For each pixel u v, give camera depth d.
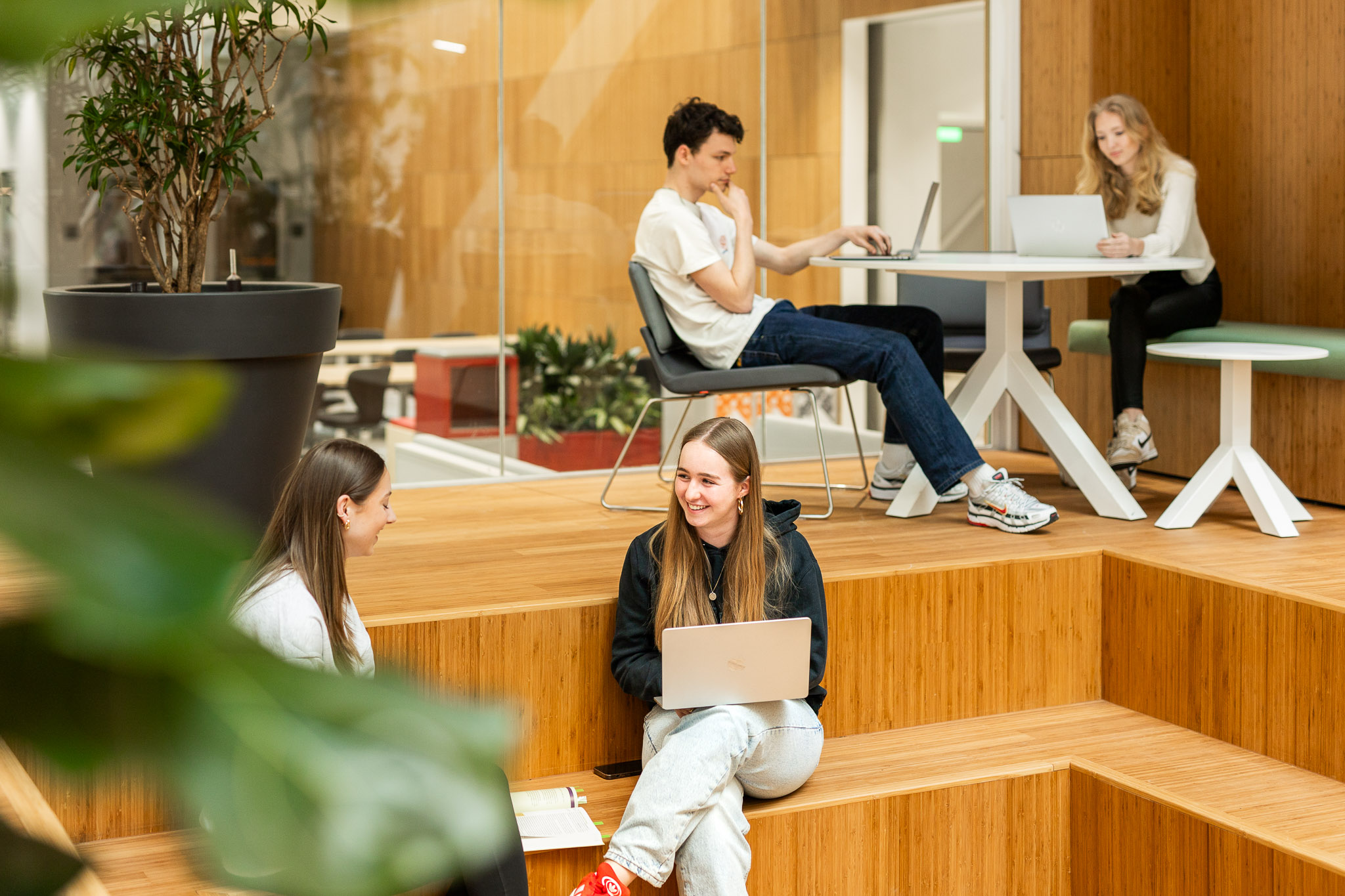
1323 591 2.92
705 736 2.52
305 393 3.19
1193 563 3.20
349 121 4.13
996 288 3.93
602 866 2.44
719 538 2.69
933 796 2.80
